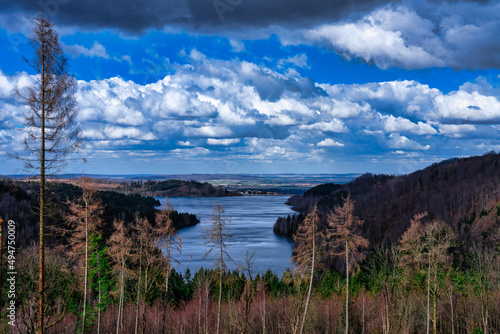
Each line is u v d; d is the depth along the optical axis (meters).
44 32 22.83
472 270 55.56
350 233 40.28
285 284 62.34
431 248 43.66
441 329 49.28
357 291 61.81
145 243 41.84
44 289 24.25
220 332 50.66
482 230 97.94
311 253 38.16
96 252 39.75
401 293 49.81
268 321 49.88
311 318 48.31
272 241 181.75
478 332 41.59
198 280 64.06
